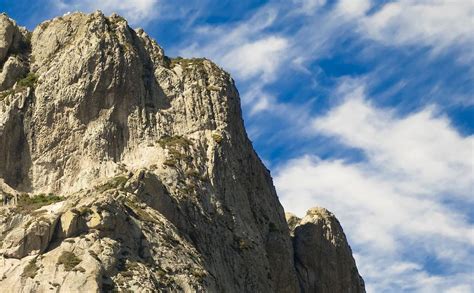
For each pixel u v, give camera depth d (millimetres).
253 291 134750
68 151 137625
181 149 138250
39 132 138375
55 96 139750
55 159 137250
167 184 133125
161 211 129625
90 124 139000
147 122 140625
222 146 140875
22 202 132375
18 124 138000
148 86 143500
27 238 119125
